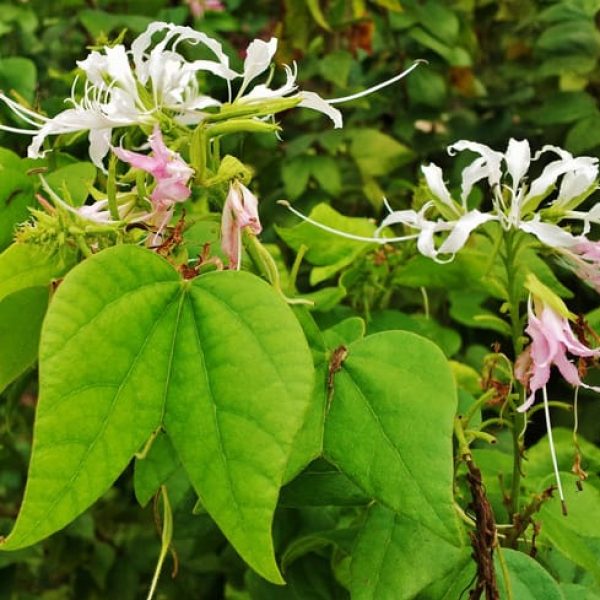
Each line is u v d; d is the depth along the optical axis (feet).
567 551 0.95
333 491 0.97
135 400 0.76
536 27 2.21
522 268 1.00
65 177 1.07
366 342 0.86
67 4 2.05
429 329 1.39
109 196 0.86
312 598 1.23
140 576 2.03
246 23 2.56
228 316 0.77
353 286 1.30
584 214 0.86
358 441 0.81
